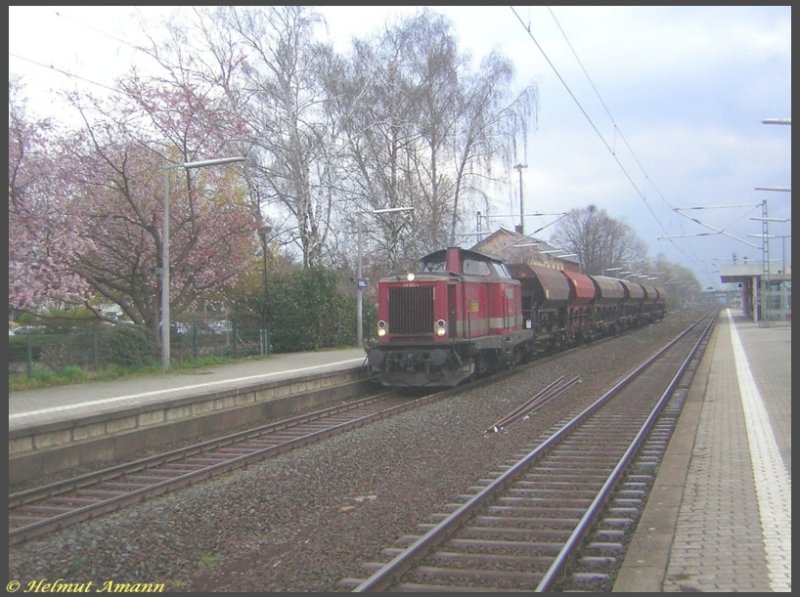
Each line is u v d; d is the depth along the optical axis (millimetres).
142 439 12516
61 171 20781
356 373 20375
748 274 59906
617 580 5484
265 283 28891
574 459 10445
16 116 19594
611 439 11930
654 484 8531
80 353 19297
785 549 5957
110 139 22359
